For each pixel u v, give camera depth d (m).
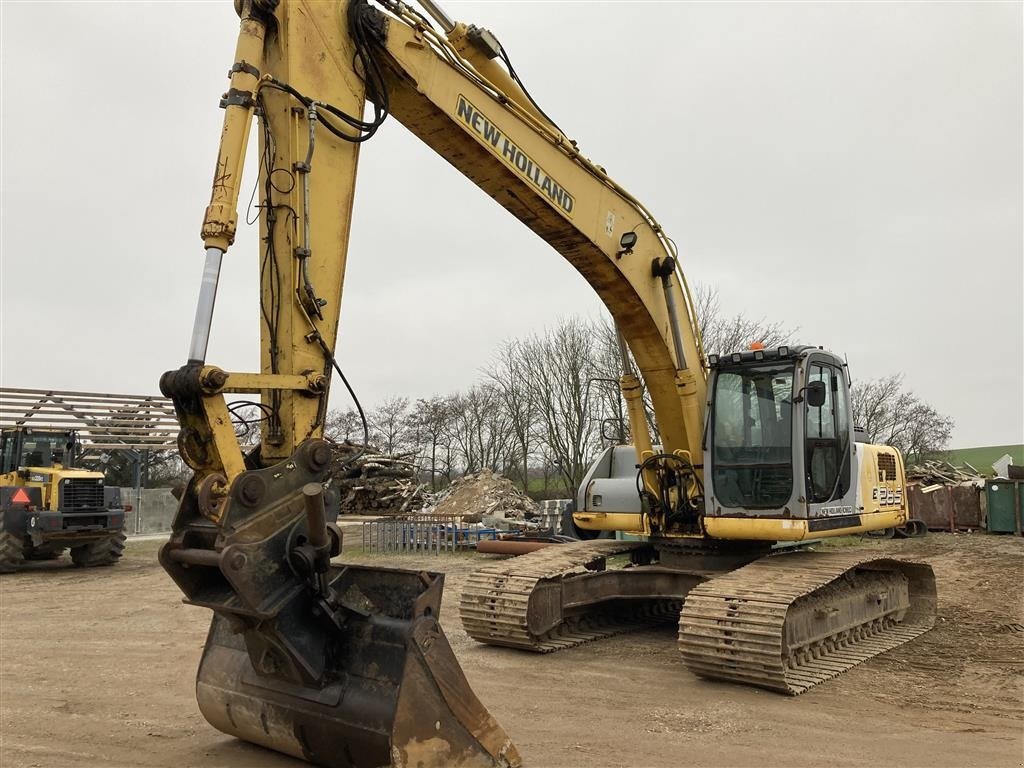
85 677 7.27
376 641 4.27
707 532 8.27
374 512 23.45
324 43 5.34
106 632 9.51
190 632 9.49
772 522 7.79
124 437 28.44
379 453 24.88
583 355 33.38
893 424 42.12
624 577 8.96
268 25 5.11
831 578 7.17
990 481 22.83
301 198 4.96
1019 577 13.62
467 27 6.58
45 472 16.08
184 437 4.29
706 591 7.11
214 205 4.43
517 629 7.84
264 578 4.02
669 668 7.40
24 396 27.70
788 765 4.84
